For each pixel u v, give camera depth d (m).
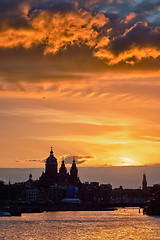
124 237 160.88
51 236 164.00
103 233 173.62
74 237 161.12
